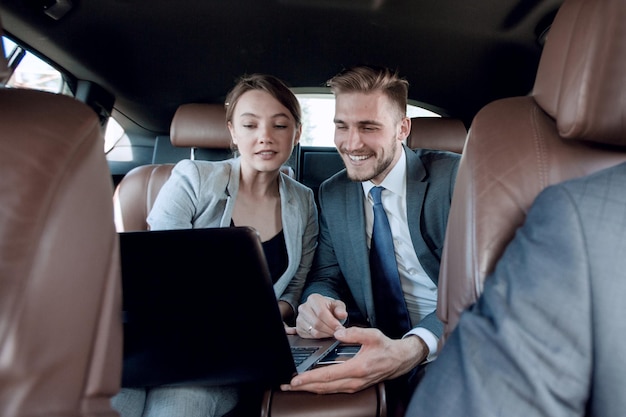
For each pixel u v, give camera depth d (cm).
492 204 77
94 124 57
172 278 73
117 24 191
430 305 138
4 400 47
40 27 178
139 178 171
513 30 200
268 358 86
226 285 74
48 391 49
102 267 57
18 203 48
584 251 58
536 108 83
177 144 184
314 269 152
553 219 61
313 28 206
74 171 53
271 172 133
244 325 80
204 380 92
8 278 47
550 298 57
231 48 212
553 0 182
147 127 242
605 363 56
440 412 58
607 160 76
